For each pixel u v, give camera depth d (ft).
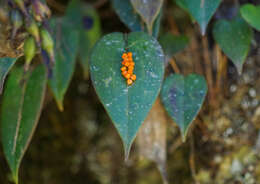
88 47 2.54
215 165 2.59
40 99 2.25
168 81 2.25
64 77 2.33
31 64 2.28
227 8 2.48
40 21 1.96
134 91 2.00
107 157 2.76
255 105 2.59
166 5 2.62
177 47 2.41
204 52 2.59
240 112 2.60
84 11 2.55
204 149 2.60
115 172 2.74
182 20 2.63
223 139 2.58
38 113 2.23
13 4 1.92
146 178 2.70
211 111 2.59
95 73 2.02
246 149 2.59
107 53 2.05
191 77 2.26
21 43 1.98
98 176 2.76
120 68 2.03
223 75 2.60
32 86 2.27
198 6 2.14
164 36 2.43
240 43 2.31
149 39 2.08
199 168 2.61
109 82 2.01
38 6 1.94
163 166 2.41
